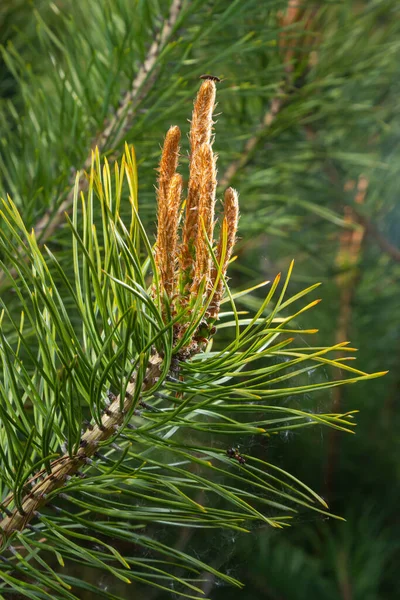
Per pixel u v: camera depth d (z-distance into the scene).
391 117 1.05
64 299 0.64
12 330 0.63
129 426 0.43
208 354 0.46
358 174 1.12
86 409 0.57
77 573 0.86
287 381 0.75
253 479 0.77
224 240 0.40
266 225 0.89
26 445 0.41
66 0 0.83
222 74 0.78
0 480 0.45
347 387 1.18
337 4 0.83
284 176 0.90
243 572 0.98
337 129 1.00
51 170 0.65
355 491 1.14
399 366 1.22
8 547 0.42
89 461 0.43
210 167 0.40
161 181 0.41
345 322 1.20
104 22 0.69
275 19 0.80
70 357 0.42
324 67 0.85
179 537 0.86
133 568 0.82
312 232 1.17
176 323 0.42
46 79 0.81
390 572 1.07
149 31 0.72
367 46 0.86
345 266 1.15
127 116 0.67
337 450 1.08
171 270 0.42
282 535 1.04
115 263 0.43
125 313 0.40
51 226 0.64
